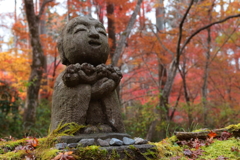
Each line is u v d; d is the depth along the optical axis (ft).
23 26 31.19
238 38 34.53
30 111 25.86
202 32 36.24
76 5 29.99
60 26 42.14
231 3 30.19
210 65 34.88
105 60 11.45
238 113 28.58
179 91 39.45
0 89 23.29
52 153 7.93
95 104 10.78
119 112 11.02
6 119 24.14
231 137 12.06
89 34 10.78
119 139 9.73
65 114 10.03
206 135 11.98
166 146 10.53
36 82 26.50
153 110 28.89
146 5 34.76
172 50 32.91
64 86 10.43
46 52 33.71
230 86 36.01
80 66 10.04
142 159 8.74
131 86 51.55
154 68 41.98
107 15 29.89
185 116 33.01
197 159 9.36
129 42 32.58
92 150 8.07
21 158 8.44
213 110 31.35
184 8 35.40
